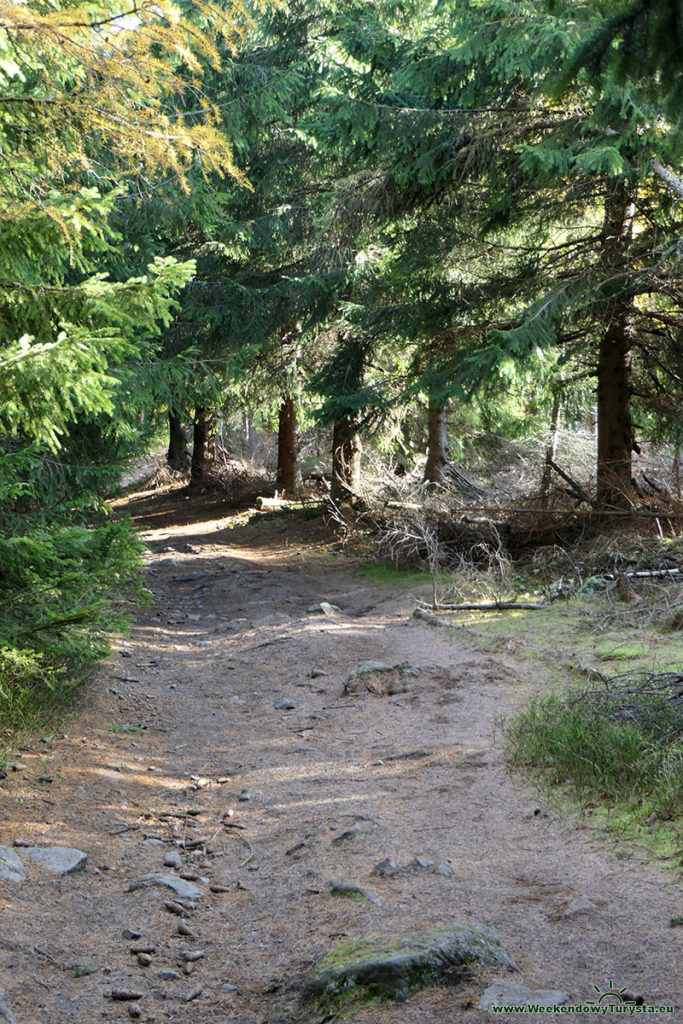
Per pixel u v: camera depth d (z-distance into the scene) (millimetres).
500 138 11969
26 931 3615
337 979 3059
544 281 12805
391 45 12781
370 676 7801
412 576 12969
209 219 11445
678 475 13703
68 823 4879
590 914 3555
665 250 11750
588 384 15391
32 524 6832
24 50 4492
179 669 8977
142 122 4625
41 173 5480
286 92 12992
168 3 4074
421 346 14906
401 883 4023
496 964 3148
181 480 29375
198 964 3465
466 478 16297
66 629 5570
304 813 5141
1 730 6027
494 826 4691
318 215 17109
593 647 8445
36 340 4688
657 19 2893
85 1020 3012
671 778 4730
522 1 9750
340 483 17891
